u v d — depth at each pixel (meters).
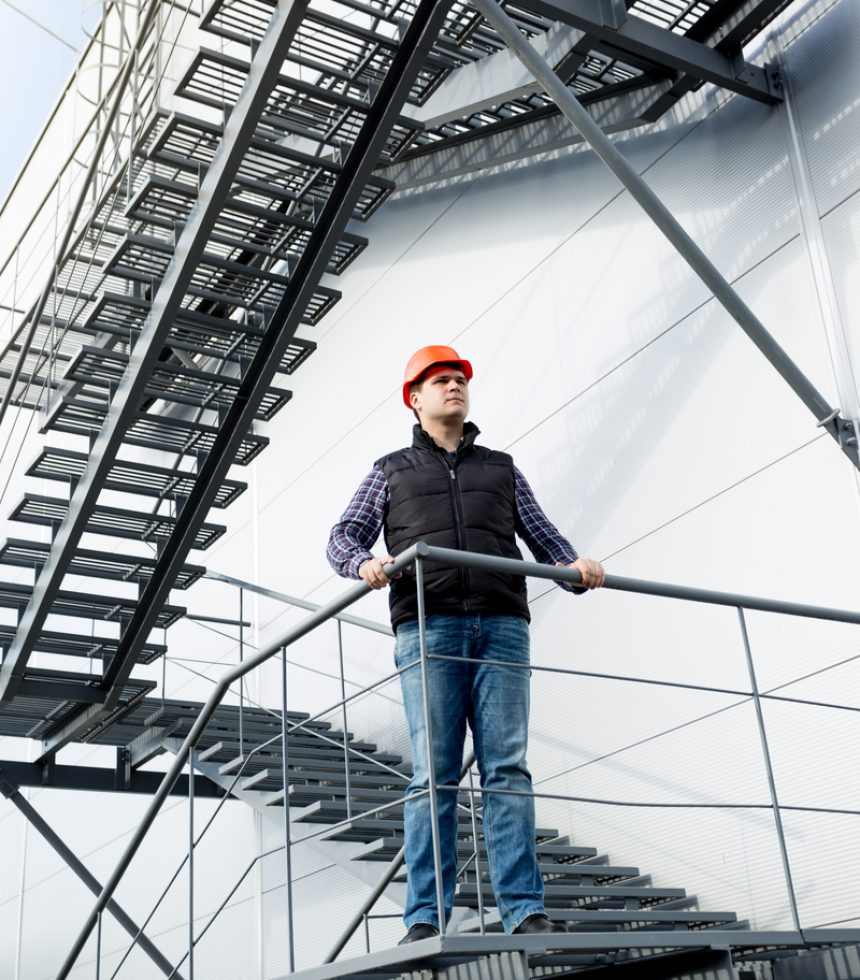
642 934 2.21
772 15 3.96
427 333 5.77
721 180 4.26
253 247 4.52
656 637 4.23
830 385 3.69
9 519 5.06
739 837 3.80
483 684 2.44
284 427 6.92
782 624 3.77
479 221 5.57
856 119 3.77
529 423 4.98
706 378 4.18
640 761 4.21
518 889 2.28
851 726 3.50
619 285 4.65
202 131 4.23
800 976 2.68
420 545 2.27
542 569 2.40
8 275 7.59
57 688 5.34
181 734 5.75
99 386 4.86
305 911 5.77
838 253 3.75
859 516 3.56
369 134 4.32
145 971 7.00
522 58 3.39
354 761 5.30
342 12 5.62
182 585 5.35
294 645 6.46
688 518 4.16
